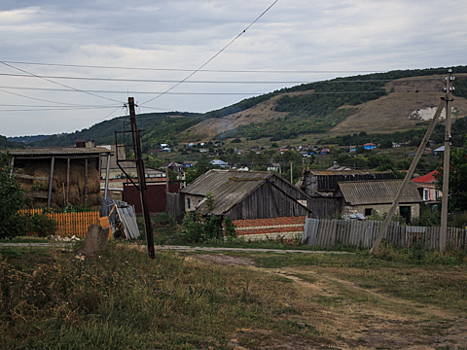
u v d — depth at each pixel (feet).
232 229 81.51
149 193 134.51
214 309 29.55
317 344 24.49
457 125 320.50
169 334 23.08
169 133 517.55
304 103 536.01
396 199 63.31
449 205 112.06
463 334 27.96
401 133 349.41
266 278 45.98
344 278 49.01
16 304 23.36
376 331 28.32
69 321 22.39
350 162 224.53
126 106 50.16
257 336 24.95
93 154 91.45
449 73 60.29
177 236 86.89
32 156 85.20
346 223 79.15
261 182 84.12
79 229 72.74
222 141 459.32
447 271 53.36
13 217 37.73
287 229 85.92
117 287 29.22
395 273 51.88
